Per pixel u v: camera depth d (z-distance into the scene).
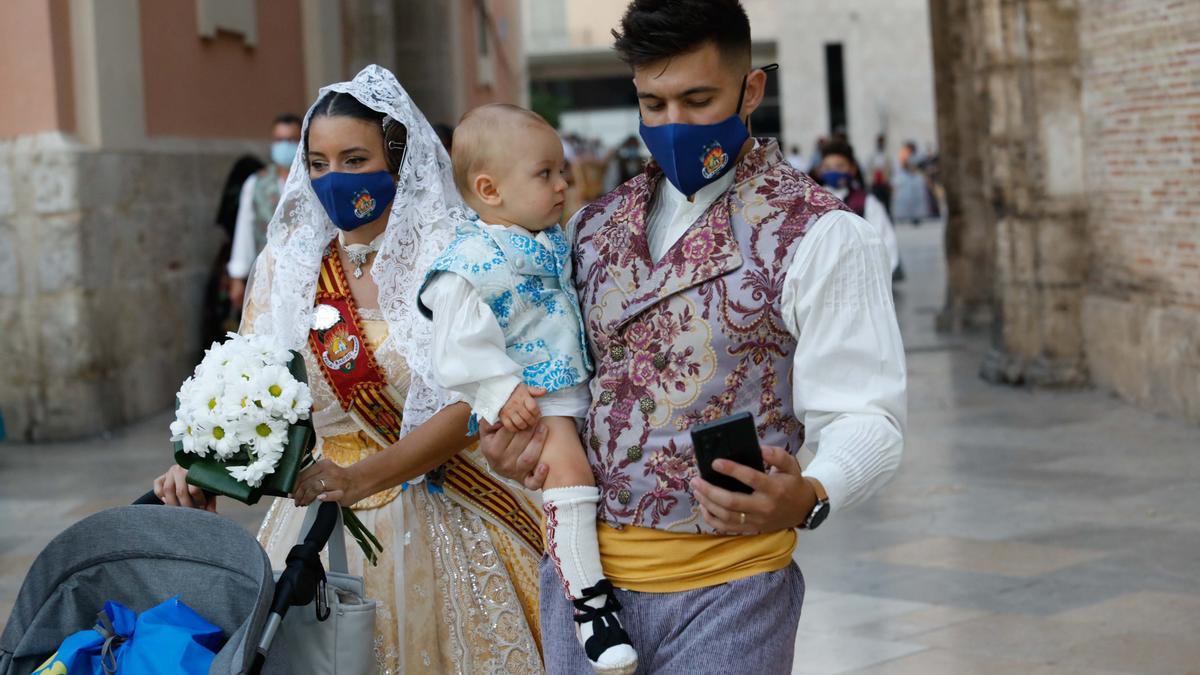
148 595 2.88
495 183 2.85
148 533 2.85
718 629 2.56
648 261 2.65
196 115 11.67
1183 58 8.41
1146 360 9.08
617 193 2.84
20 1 9.70
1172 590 5.61
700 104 2.54
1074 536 6.45
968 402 9.86
